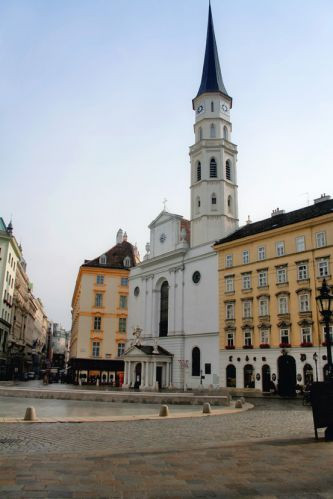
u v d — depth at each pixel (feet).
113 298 248.32
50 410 75.05
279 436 47.06
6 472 26.84
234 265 172.24
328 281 138.21
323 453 35.24
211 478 26.48
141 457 32.58
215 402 96.99
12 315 271.69
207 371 175.11
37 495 22.16
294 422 63.36
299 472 28.32
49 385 204.23
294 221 151.94
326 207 154.61
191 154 221.46
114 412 74.08
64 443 40.11
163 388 188.24
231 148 217.97
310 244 145.89
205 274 186.60
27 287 343.05
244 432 50.80
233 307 168.66
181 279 200.03
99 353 238.68
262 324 154.20
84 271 247.91
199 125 222.48
